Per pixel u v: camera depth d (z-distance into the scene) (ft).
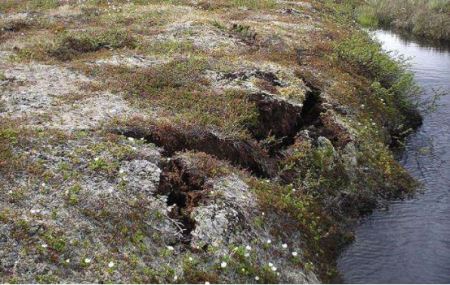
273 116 55.42
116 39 74.90
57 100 52.06
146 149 44.06
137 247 34.65
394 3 144.77
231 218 38.45
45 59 65.98
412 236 45.55
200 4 107.76
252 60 68.80
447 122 72.49
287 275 37.17
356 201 50.52
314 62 72.69
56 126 45.96
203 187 41.42
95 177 39.42
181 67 63.52
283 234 40.55
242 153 48.34
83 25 85.87
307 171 49.96
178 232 36.81
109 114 49.52
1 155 39.99
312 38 84.89
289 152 51.85
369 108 66.18
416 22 130.00
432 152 63.36
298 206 44.27
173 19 89.76
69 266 32.12
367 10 142.72
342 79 69.26
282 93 58.65
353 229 46.93
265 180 45.78
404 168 58.80
